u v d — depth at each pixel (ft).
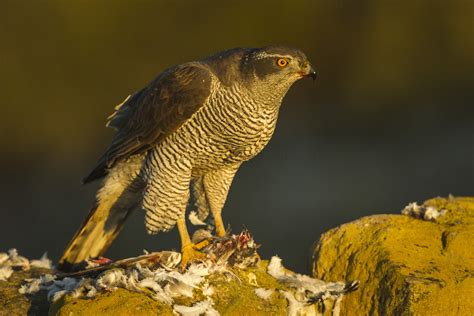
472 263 22.85
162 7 72.23
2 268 25.32
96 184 56.29
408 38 75.61
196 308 20.90
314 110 69.77
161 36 71.20
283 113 68.74
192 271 22.22
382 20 76.38
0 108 63.05
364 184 55.67
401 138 64.85
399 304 21.80
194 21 72.95
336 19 75.66
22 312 22.91
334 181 56.18
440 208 25.63
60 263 27.99
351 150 61.98
